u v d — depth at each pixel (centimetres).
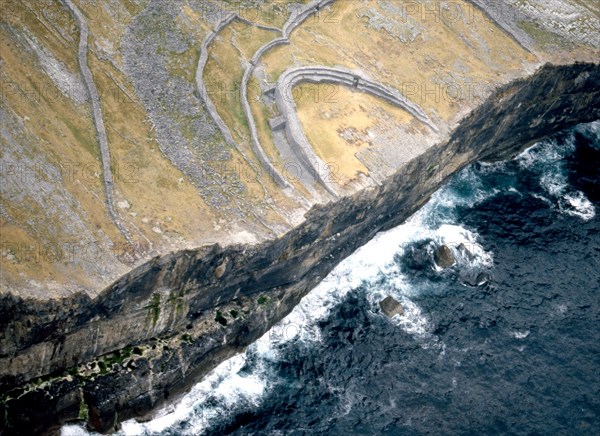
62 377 8106
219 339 8681
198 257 8400
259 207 9038
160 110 9419
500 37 10906
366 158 9625
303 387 8694
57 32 9481
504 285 9556
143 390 8269
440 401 8638
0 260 7925
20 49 9244
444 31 10831
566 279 9625
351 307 9350
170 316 8512
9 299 7600
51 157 8719
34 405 7912
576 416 8594
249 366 8838
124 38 9719
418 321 9244
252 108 9706
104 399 8069
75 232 8325
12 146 8656
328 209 9162
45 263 8038
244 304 8950
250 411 8519
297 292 9319
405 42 10656
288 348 8981
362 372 8812
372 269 9688
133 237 8412
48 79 9175
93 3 9794
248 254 8662
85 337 8100
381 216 9831
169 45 9812
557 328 9225
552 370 8912
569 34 11106
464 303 9412
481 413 8569
